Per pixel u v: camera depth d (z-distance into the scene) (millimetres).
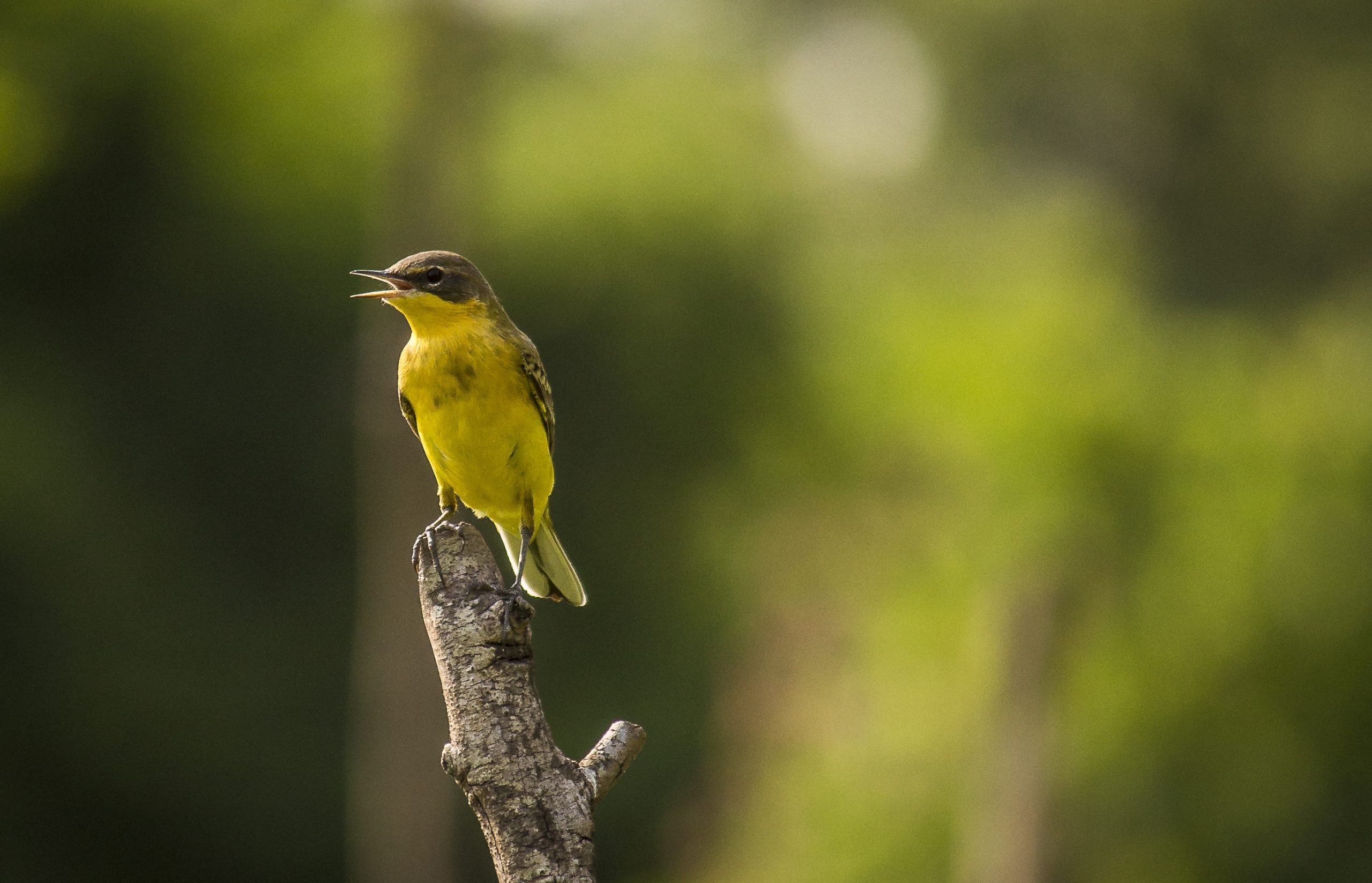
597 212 22297
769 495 22719
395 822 15445
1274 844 12078
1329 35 26984
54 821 19453
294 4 21047
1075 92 32156
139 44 20141
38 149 12984
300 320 20828
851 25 35562
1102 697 12211
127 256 20844
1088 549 12219
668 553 22672
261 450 20922
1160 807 12133
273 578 20766
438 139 15344
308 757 19922
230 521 20797
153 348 20891
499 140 20953
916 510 14273
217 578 20453
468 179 16375
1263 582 12141
